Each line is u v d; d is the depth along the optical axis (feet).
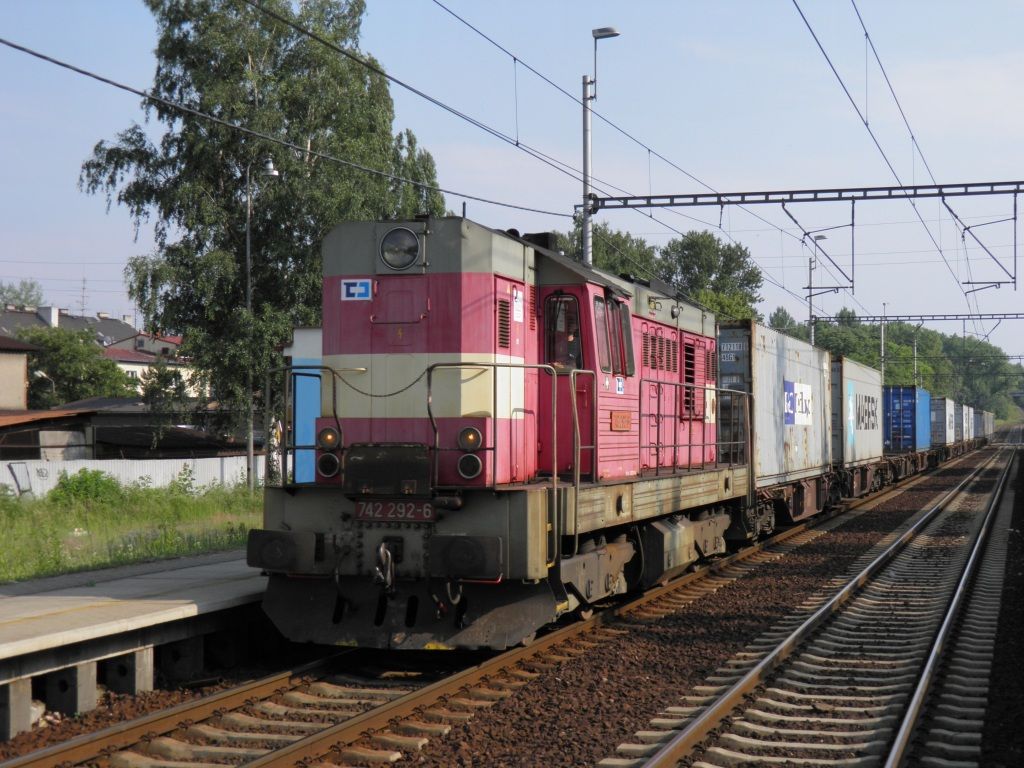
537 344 35.68
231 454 126.31
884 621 39.88
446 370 32.27
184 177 106.73
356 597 31.22
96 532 65.16
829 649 34.27
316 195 103.35
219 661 32.73
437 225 32.73
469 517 30.19
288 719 25.58
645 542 42.45
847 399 94.43
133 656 28.66
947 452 196.75
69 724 25.44
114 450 118.01
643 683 29.01
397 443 30.83
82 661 26.55
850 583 46.70
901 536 68.33
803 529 75.82
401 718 25.09
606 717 25.38
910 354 346.13
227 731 24.25
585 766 21.70
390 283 33.06
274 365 102.89
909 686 28.43
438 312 32.53
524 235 38.83
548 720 25.21
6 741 24.09
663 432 45.34
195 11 107.14
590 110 75.56
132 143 108.47
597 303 36.29
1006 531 75.15
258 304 110.32
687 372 50.70
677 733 23.41
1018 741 23.82
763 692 27.96
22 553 50.03
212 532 61.05
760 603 43.14
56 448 112.47
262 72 109.50
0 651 23.71
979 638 36.19
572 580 32.63
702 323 54.03
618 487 36.55
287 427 32.78
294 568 30.76
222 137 106.52
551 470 35.24
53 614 28.78
